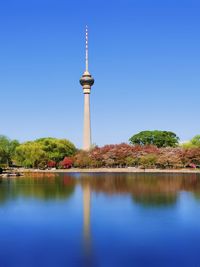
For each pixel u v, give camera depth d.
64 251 45.19
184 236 51.31
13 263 41.34
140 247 46.66
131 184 120.94
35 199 84.56
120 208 72.50
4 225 58.41
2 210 70.50
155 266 40.28
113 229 55.47
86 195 91.75
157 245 47.31
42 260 42.22
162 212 68.00
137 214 66.19
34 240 49.81
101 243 48.28
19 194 92.88
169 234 52.41
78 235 52.22
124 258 42.69
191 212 67.56
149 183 124.75
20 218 63.38
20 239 50.38
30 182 128.50
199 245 47.28
